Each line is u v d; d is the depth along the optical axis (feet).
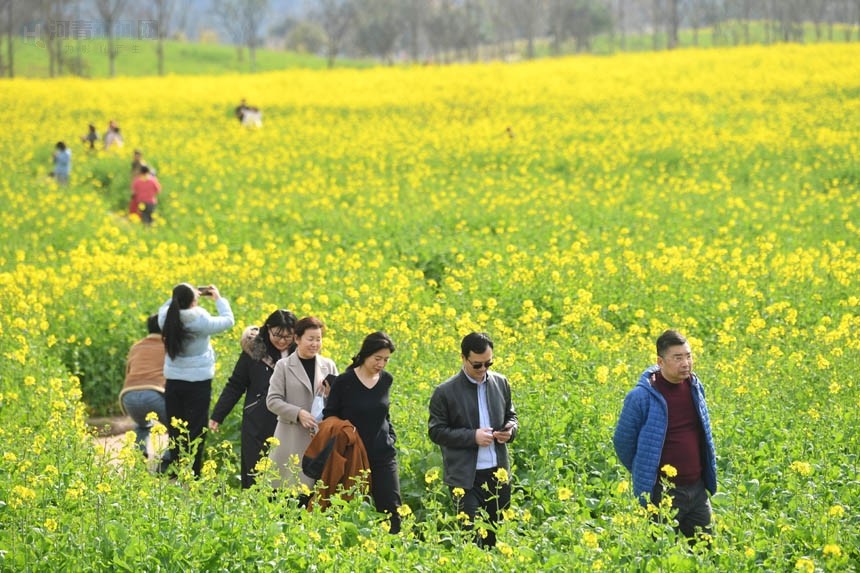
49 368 76.59
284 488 47.42
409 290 105.19
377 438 51.08
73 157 218.59
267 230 148.56
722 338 78.64
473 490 49.06
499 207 159.53
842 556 41.73
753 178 188.34
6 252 128.16
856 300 91.86
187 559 40.81
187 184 186.29
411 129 262.47
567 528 45.29
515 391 63.57
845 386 68.33
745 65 353.92
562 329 85.92
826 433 58.49
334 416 50.85
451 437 48.57
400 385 67.00
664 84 318.86
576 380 69.10
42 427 62.28
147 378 67.36
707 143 221.66
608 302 99.60
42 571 40.16
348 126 272.31
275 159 224.12
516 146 229.86
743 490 49.96
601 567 40.01
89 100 317.22
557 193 174.91
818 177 184.55
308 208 168.04
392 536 43.93
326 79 371.56
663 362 44.98
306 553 41.32
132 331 88.02
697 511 45.47
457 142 238.68
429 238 135.64
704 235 137.90
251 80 376.48
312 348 53.62
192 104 313.94
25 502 43.50
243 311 91.45
